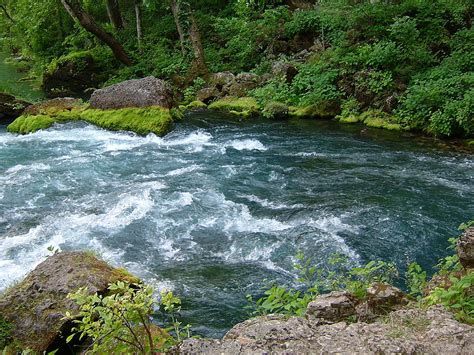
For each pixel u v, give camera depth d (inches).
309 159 447.8
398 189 370.0
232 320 220.5
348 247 281.9
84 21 775.1
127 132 543.8
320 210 330.6
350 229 303.4
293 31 734.5
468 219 317.4
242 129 555.8
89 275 205.5
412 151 463.2
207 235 303.3
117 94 582.2
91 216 328.5
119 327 127.0
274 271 261.3
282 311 181.9
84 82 850.1
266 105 614.2
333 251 277.0
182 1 775.7
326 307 154.2
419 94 512.7
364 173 408.2
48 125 562.9
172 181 394.3
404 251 279.9
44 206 349.1
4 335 185.0
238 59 766.5
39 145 503.8
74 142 514.0
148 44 856.9
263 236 295.9
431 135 504.4
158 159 456.4
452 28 627.5
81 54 850.1
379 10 628.7
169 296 132.0
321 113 589.0
